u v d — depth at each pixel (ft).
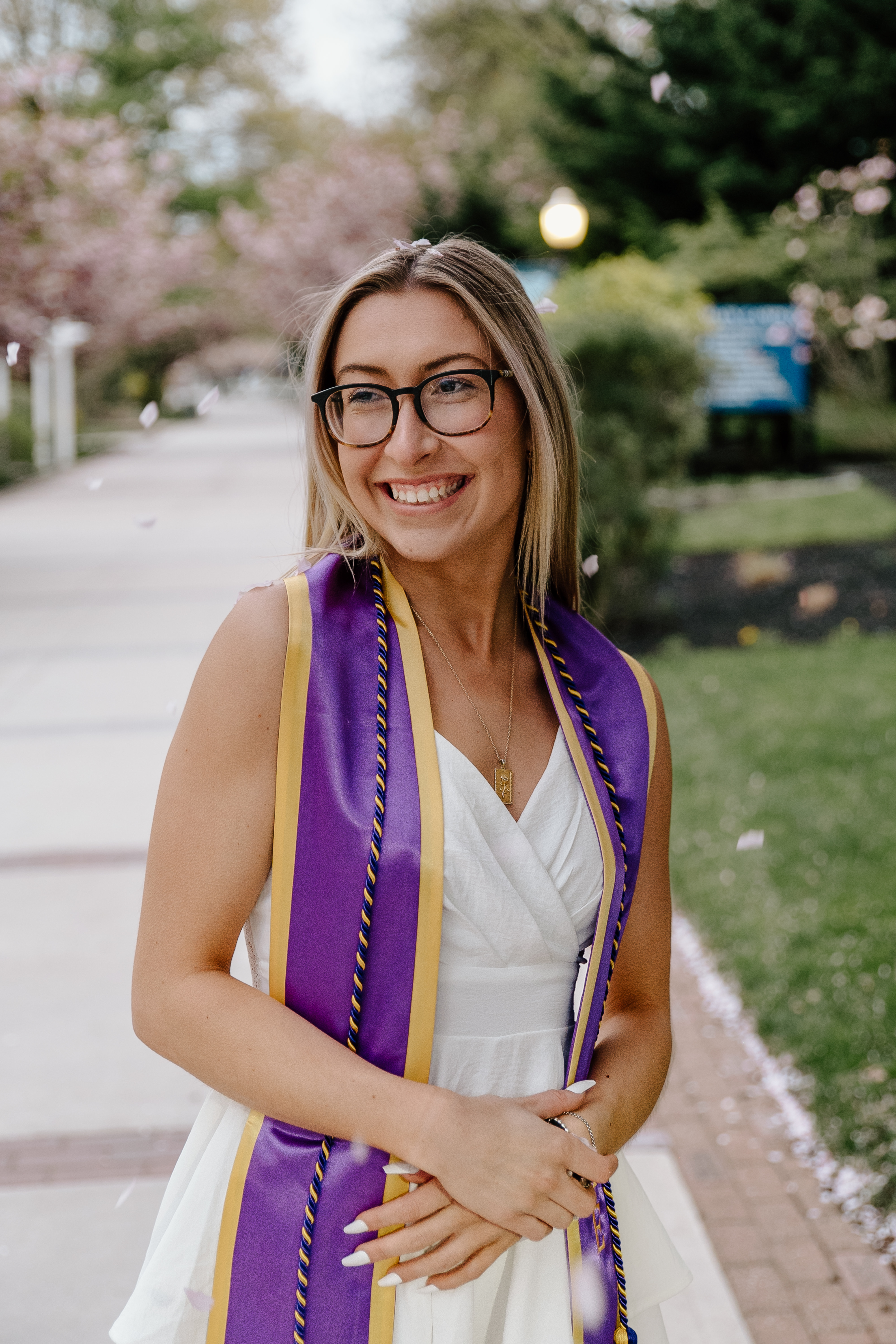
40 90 55.83
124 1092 9.91
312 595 3.87
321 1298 3.62
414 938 3.63
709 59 57.06
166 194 95.30
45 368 79.61
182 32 110.52
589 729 4.16
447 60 85.25
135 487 62.80
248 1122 3.86
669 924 4.55
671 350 24.22
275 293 106.93
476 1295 3.82
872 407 42.60
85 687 22.91
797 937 12.44
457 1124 3.48
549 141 61.87
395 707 3.82
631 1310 4.19
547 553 4.25
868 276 40.01
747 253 48.93
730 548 35.86
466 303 3.89
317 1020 3.71
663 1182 8.76
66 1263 7.93
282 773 3.68
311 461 4.18
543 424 4.09
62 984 11.73
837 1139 9.16
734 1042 10.77
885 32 53.26
